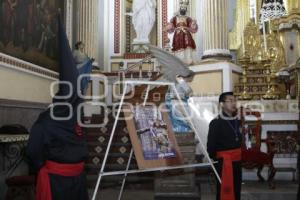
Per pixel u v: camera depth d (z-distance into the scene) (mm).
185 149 6480
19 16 7305
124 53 12539
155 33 12805
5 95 6777
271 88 9055
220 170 4500
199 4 11617
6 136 5176
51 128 3146
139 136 4203
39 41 8297
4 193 5871
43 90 8508
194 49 10438
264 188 6953
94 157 7930
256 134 7793
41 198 3145
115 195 6672
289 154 7777
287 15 10922
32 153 3141
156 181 6242
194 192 6152
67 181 3217
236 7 13477
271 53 10766
